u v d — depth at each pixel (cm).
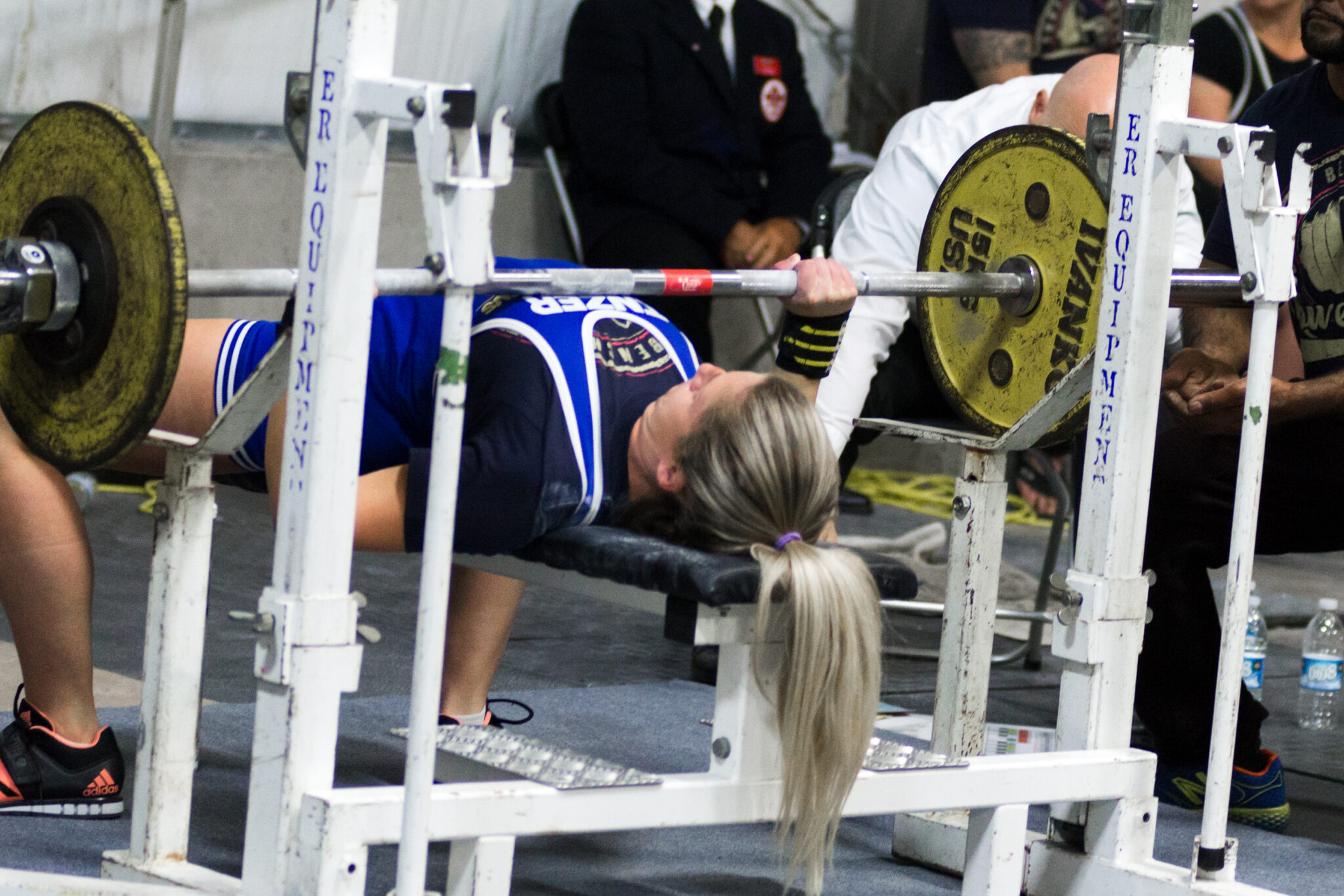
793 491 398
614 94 1169
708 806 392
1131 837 463
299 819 362
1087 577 459
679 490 414
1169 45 434
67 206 394
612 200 1184
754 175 1231
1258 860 532
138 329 378
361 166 352
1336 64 574
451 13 1221
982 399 548
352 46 347
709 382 421
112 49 1091
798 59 1261
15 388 425
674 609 386
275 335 488
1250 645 800
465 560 453
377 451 485
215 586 868
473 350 438
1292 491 578
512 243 1293
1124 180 443
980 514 487
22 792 482
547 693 695
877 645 389
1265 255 416
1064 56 1375
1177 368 559
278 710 364
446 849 496
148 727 418
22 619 475
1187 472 574
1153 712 597
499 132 331
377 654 749
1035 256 520
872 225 704
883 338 668
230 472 525
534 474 411
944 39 1406
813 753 384
